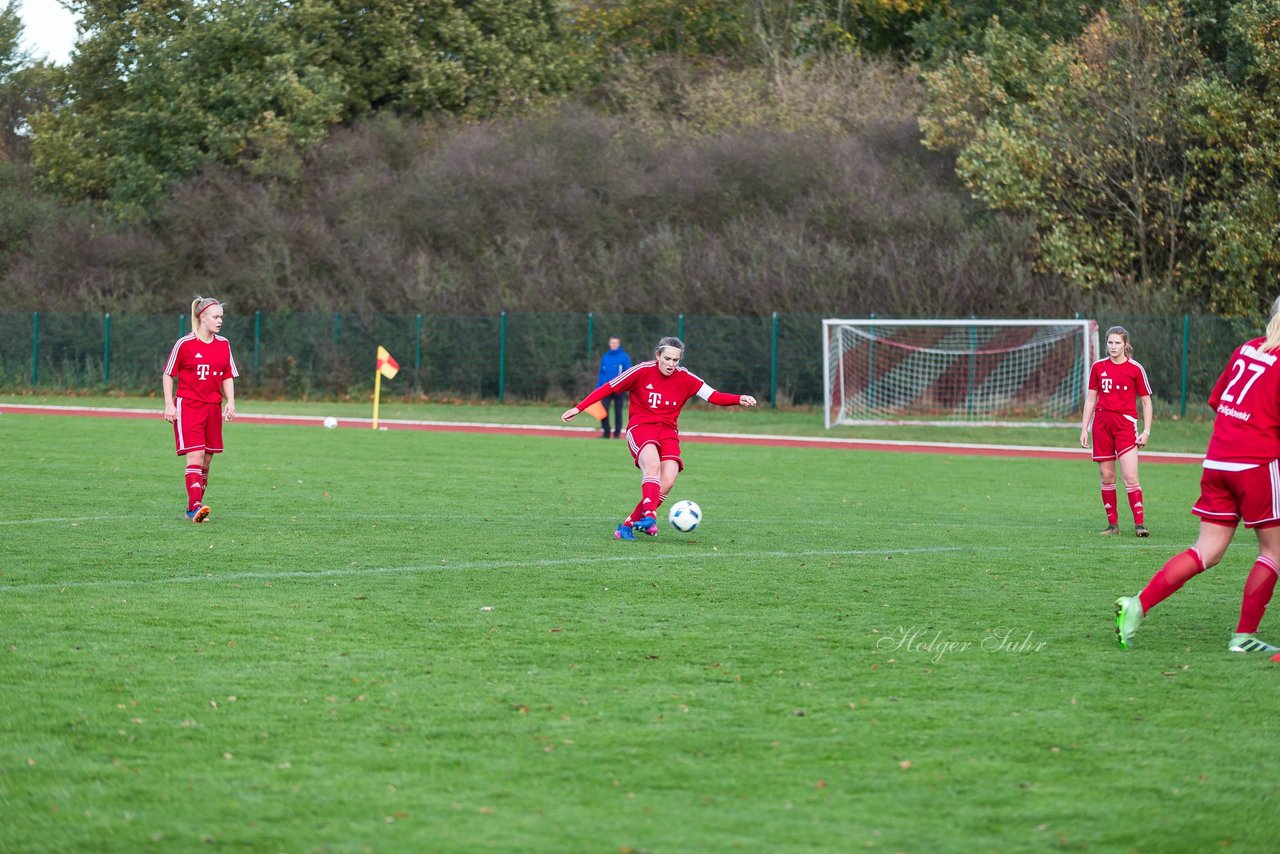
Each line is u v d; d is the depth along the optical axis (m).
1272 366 26.44
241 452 75.38
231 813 16.80
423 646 26.14
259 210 163.62
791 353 134.75
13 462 65.56
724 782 18.14
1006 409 123.69
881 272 139.25
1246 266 122.44
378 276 156.50
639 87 185.25
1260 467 26.33
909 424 115.44
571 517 48.00
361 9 182.25
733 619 29.31
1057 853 15.80
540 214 161.25
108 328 152.38
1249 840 16.28
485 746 19.61
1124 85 135.62
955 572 36.62
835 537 43.75
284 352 150.25
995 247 136.62
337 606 30.22
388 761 18.88
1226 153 127.38
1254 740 20.36
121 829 16.23
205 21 172.25
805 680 23.77
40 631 27.06
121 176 170.38
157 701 21.80
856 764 18.98
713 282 145.12
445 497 54.00
